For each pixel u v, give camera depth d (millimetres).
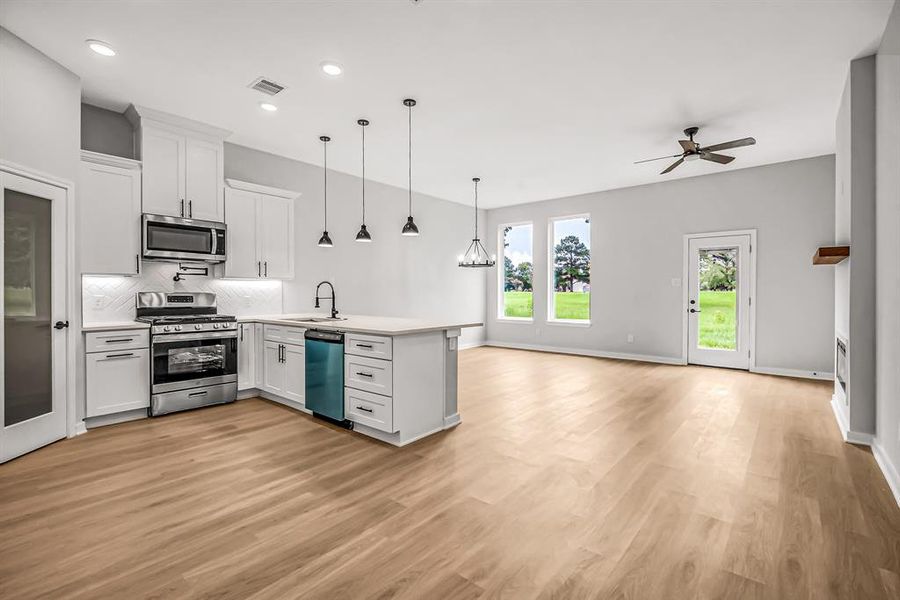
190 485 2428
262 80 3359
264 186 4609
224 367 4125
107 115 3854
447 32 2754
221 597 1532
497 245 8547
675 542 1881
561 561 1748
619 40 2842
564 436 3260
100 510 2141
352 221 6082
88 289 3729
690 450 2965
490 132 4461
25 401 2871
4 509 2146
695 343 6246
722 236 5969
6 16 2562
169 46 2900
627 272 6832
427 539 1903
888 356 2621
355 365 3293
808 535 1932
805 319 5383
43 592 1550
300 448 3012
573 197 7438
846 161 3348
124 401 3557
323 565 1720
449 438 3225
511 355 7301
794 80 3379
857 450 2957
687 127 4332
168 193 3951
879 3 2473
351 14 2570
